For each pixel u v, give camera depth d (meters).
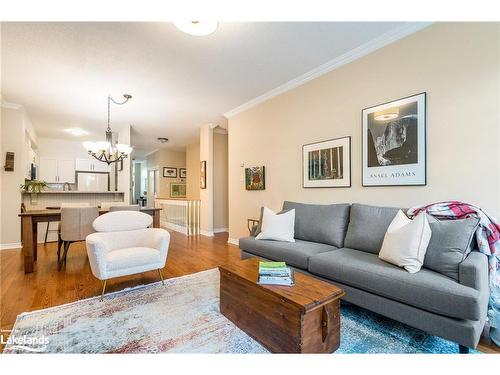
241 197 4.59
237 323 1.83
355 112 2.82
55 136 6.61
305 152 3.40
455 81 2.10
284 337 1.47
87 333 1.74
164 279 2.80
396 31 2.41
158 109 4.58
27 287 2.56
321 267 2.10
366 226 2.37
